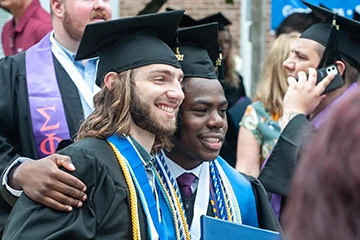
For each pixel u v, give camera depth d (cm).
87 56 498
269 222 509
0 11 1313
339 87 601
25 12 863
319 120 611
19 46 869
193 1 1436
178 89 455
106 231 421
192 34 501
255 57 964
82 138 456
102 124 451
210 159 483
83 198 418
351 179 209
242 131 712
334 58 606
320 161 214
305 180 215
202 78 488
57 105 592
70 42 610
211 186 496
